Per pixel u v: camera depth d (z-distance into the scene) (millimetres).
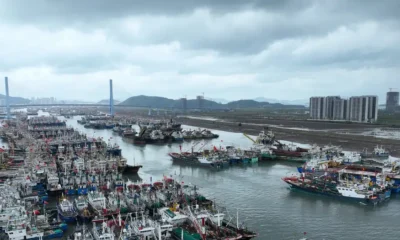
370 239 93312
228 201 127312
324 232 97938
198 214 100625
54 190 135250
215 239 88562
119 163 181625
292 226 102438
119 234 91750
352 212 115125
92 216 104750
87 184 140375
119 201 115312
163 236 91625
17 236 90438
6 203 109500
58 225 99188
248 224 103875
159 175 174375
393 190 139125
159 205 114500
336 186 131750
